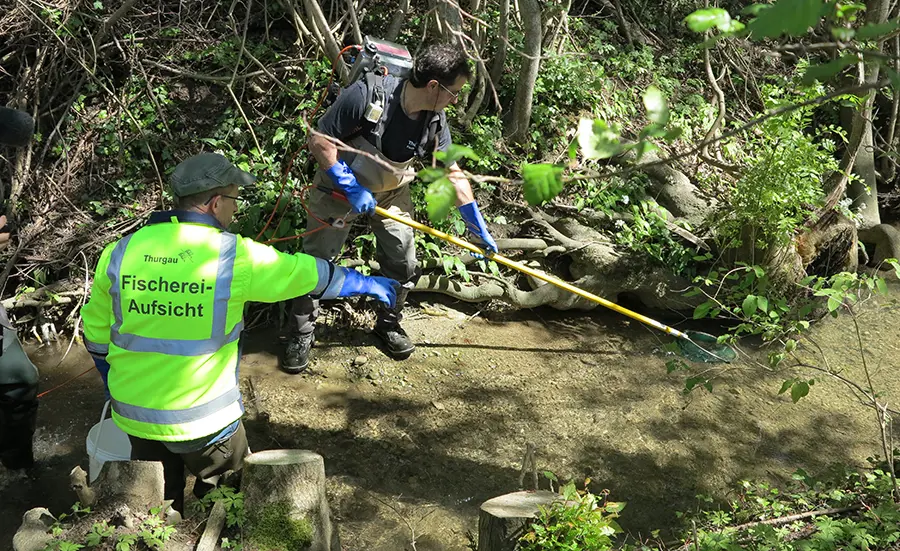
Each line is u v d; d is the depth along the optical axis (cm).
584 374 533
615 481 441
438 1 595
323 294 315
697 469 453
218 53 633
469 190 438
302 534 283
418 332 561
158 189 601
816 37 706
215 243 297
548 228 606
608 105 686
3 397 390
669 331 484
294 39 669
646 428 484
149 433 300
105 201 592
